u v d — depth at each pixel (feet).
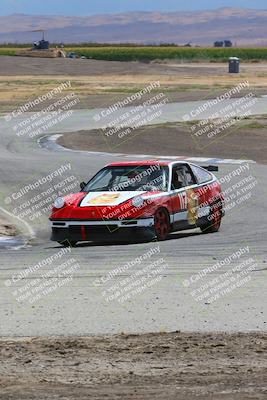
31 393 50.49
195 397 49.16
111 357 60.23
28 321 74.54
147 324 72.79
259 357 59.77
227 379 53.57
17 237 135.03
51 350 62.80
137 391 50.75
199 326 71.67
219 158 234.79
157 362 58.65
